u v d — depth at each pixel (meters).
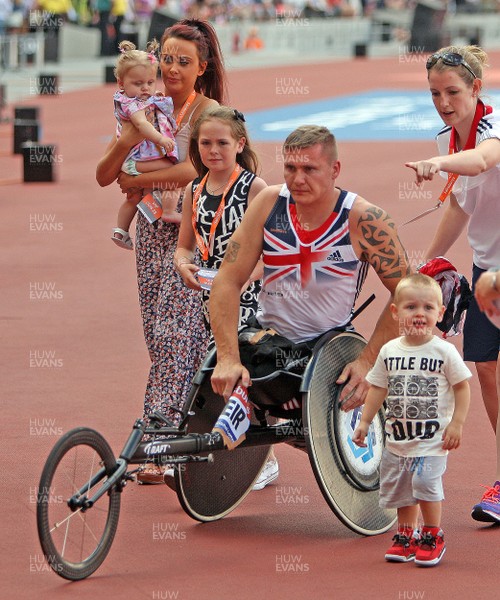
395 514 14.91
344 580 12.96
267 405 14.82
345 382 14.23
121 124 17.45
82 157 53.59
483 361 15.47
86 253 33.47
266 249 14.41
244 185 15.59
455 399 13.45
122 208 18.16
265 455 15.56
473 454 17.39
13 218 39.00
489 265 15.45
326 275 14.30
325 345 14.16
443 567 13.35
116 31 102.31
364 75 96.81
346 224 14.14
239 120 15.65
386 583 12.86
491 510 14.58
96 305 27.36
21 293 28.42
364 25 132.00
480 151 14.05
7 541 13.95
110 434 17.98
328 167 13.83
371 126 62.88
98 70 93.75
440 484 13.51
